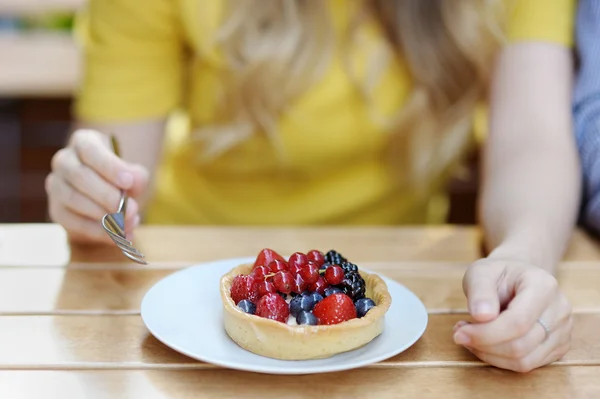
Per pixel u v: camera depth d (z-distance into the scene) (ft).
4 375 2.11
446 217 4.68
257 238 2.97
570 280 2.66
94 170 2.65
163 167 3.92
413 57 3.43
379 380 2.12
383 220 3.72
